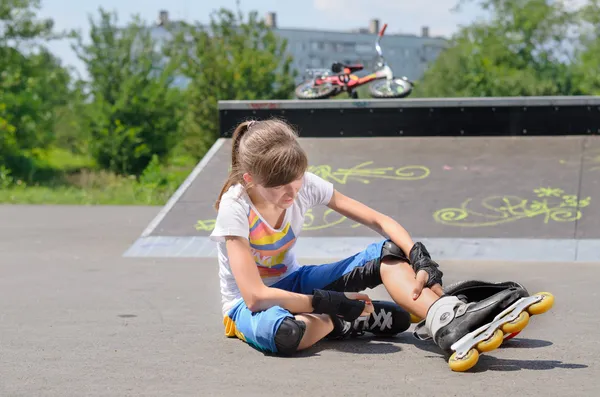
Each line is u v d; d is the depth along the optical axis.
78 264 5.60
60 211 9.80
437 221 6.37
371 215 3.16
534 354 2.96
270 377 2.67
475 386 2.53
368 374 2.70
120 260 5.77
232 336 3.32
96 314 3.86
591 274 4.94
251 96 22.30
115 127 22.81
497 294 2.73
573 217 6.30
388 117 8.67
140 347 3.15
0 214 9.45
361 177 7.41
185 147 23.03
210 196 7.11
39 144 23.06
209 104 22.42
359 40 60.50
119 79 23.47
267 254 3.13
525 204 6.61
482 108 8.53
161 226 6.54
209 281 4.87
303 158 2.84
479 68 29.09
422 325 2.98
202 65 22.62
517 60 30.06
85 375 2.73
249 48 22.94
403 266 3.02
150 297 4.34
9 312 3.93
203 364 2.86
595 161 7.51
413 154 7.97
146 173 17.75
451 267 5.26
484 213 6.48
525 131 8.48
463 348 2.70
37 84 24.86
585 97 8.37
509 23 30.33
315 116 8.76
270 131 2.84
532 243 5.84
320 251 5.88
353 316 3.01
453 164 7.63
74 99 27.45
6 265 5.58
